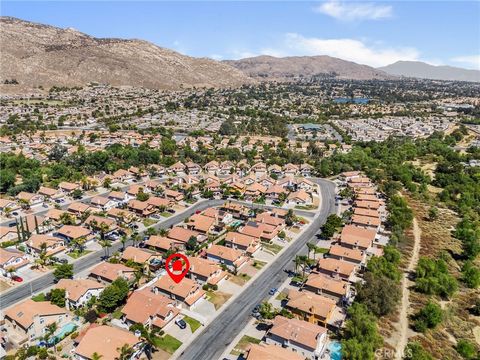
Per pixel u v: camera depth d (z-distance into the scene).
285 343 79.69
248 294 101.12
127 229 139.50
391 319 91.00
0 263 107.56
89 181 187.00
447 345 83.50
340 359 76.44
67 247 123.75
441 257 122.44
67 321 87.75
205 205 168.25
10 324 85.56
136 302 88.62
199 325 87.62
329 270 108.06
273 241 134.00
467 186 190.62
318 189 196.88
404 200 166.38
